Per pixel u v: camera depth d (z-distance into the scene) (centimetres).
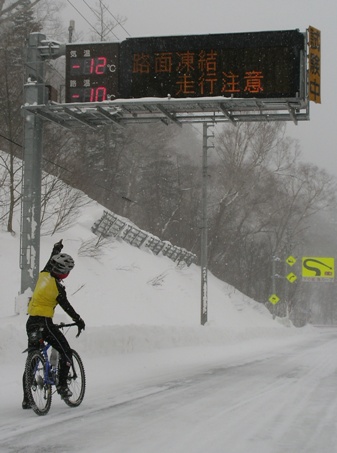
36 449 848
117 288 4722
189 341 3097
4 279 3584
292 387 1600
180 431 983
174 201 9338
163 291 5469
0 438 922
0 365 1677
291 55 2289
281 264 10181
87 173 7094
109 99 2402
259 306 8156
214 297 7075
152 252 6406
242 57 2314
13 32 5575
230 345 3622
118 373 1933
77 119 2559
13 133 4662
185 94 2339
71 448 855
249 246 10012
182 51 2359
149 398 1360
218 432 979
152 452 835
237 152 8744
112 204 8206
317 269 9769
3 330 1750
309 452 859
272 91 2288
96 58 2420
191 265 7188
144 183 9619
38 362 1160
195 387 1574
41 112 2528
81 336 2138
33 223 2517
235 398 1368
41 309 1203
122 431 980
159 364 2294
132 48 2394
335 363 2494
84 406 1243
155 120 2602
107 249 5300
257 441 920
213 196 10019
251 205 9681
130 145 9525
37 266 2514
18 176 4606
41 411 1136
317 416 1151
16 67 5262
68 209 4934
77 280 4338
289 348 3706
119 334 2372
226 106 2409
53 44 2508
